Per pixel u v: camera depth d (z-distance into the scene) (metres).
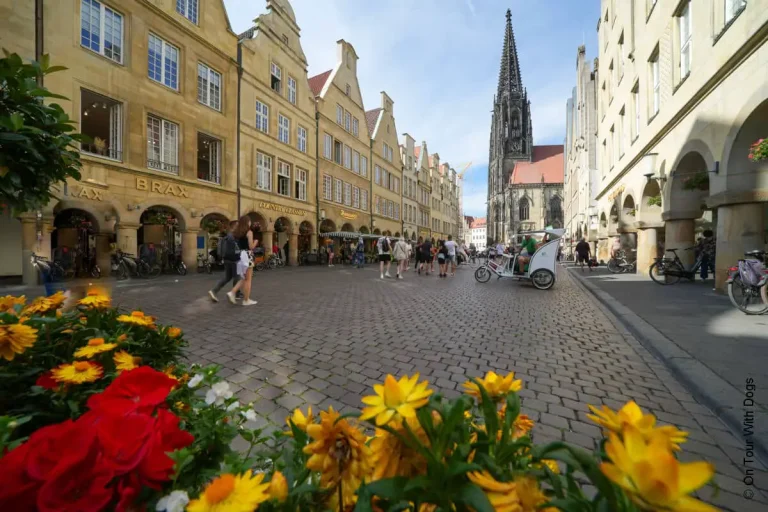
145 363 2.02
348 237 26.12
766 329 4.96
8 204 2.73
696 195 10.45
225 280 7.52
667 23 10.91
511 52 66.69
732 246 7.74
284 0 21.89
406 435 0.76
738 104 7.26
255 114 19.55
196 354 4.14
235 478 0.74
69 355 1.79
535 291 9.97
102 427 0.75
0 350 1.46
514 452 0.82
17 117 2.27
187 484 0.94
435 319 6.16
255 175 19.52
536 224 61.19
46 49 11.40
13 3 10.74
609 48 18.86
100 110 14.38
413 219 43.62
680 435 0.57
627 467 0.44
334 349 4.39
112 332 2.03
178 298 8.16
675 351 4.03
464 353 4.29
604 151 20.64
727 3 7.83
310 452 0.78
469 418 0.99
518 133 65.62
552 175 62.72
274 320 5.95
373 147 33.22
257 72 19.77
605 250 22.00
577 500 0.62
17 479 0.67
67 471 0.67
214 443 1.13
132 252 13.59
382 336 5.01
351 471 0.74
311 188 24.45
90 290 2.31
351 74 29.69
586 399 3.09
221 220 17.98
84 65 12.34
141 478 0.77
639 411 0.66
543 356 4.20
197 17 16.61
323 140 25.84
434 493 0.65
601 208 21.72
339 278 13.95
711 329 4.99
